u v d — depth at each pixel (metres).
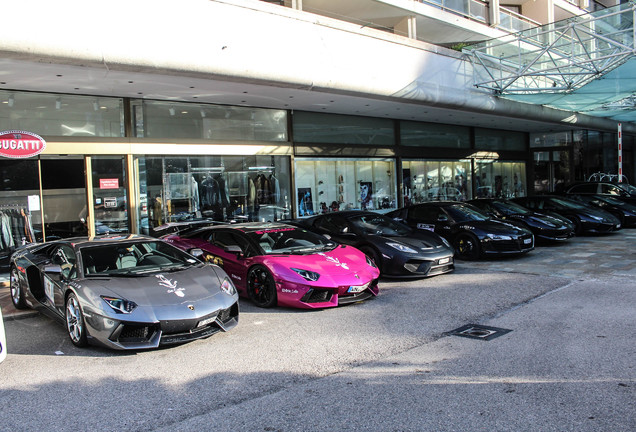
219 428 3.35
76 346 5.36
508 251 10.10
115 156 11.00
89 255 5.91
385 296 7.38
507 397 3.63
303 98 12.31
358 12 16.58
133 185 11.17
